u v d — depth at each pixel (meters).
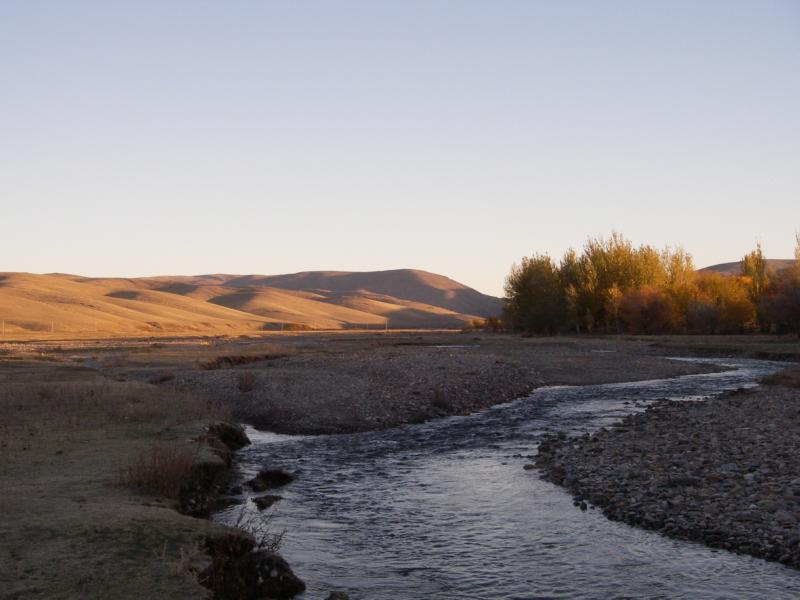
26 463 15.21
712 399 30.59
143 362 44.56
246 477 17.52
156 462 13.95
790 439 19.41
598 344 72.75
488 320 139.50
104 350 64.44
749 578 10.62
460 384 34.72
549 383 40.94
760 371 47.28
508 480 17.17
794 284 71.75
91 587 8.52
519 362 48.47
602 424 26.08
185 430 19.86
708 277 92.06
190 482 14.35
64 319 161.12
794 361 54.28
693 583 10.52
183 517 11.22
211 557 9.81
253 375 33.88
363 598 10.12
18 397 25.34
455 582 10.75
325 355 51.66
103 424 20.66
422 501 15.31
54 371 37.97
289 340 97.56
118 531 10.32
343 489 16.42
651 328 88.44
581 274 98.88
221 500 14.79
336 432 24.86
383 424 26.19
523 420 27.34
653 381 42.06
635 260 96.88
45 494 12.45
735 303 84.25
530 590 10.42
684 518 13.24
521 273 98.81
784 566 10.99
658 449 18.98
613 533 12.87
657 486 15.34
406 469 18.66
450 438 23.58
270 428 25.69
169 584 8.71
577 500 14.94
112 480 13.70
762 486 14.70
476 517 14.05
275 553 11.44
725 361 55.16
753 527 12.47
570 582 10.69
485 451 21.19
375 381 34.50
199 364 43.25
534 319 96.94
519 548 12.20
